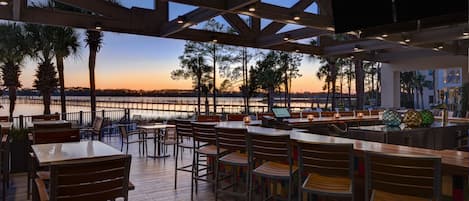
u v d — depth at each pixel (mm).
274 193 4043
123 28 6324
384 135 4008
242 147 3670
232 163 3629
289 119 6797
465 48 9102
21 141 5492
